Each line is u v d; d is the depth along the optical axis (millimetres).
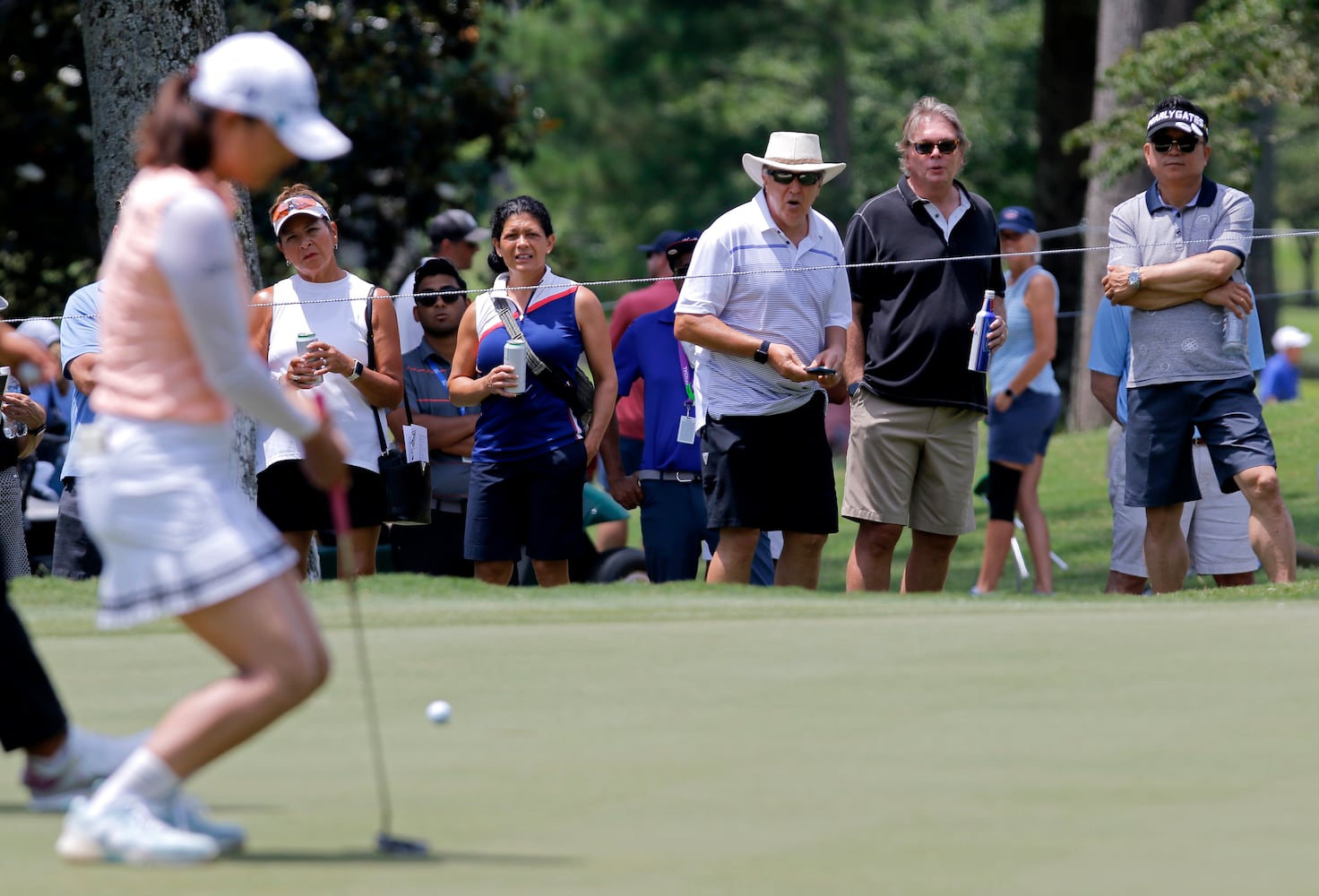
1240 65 61438
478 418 27672
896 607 21500
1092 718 14688
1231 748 13578
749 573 27656
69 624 19859
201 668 17109
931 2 165000
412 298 32594
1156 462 27219
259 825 11836
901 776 12828
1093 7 84188
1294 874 10266
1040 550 36344
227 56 11641
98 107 33375
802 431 27000
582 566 36125
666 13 163125
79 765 13422
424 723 14820
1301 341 75688
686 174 169250
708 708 15250
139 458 11367
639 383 34719
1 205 67125
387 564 34438
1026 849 10875
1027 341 35906
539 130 74375
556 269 85812
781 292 26609
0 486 29016
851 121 169375
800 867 10500
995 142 143625
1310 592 23562
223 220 11289
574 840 11273
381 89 68875
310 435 11898
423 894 10070
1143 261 27047
